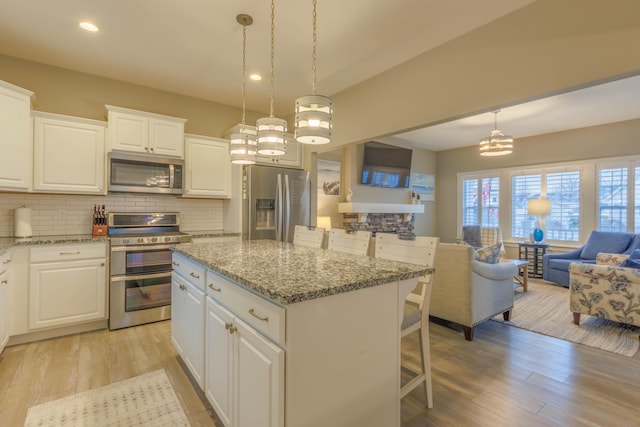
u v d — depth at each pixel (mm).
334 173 5746
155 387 2102
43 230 3170
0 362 2410
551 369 2402
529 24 2191
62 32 2604
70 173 3010
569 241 5660
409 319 1812
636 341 2922
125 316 3111
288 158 4250
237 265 1654
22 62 3047
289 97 4004
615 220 5176
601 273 3152
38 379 2184
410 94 2988
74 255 2889
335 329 1295
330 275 1429
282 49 2855
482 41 2451
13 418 1785
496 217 6590
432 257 1808
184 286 2203
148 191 3379
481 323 3307
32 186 2842
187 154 3695
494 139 4355
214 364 1719
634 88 3693
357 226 5824
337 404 1314
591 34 1921
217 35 2643
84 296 2934
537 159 5926
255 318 1332
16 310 2643
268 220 3932
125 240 3098
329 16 2371
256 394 1311
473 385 2176
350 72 3277
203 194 3805
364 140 3520
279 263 1723
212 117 4180
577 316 3342
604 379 2260
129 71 3311
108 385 2121
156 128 3428
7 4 2242
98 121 3146
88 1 2215
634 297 2973
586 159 5383
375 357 1457
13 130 2652
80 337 2887
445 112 2697
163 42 2756
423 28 2504
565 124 5207
